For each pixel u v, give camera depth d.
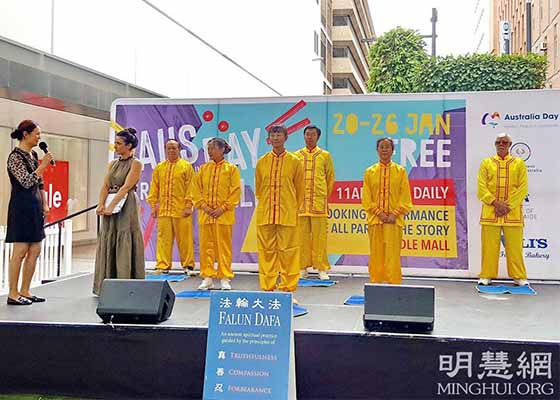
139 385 4.11
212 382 3.43
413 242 6.97
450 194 6.89
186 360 4.05
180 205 7.08
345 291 6.07
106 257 5.38
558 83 19.28
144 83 10.73
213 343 3.48
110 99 9.76
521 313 4.89
